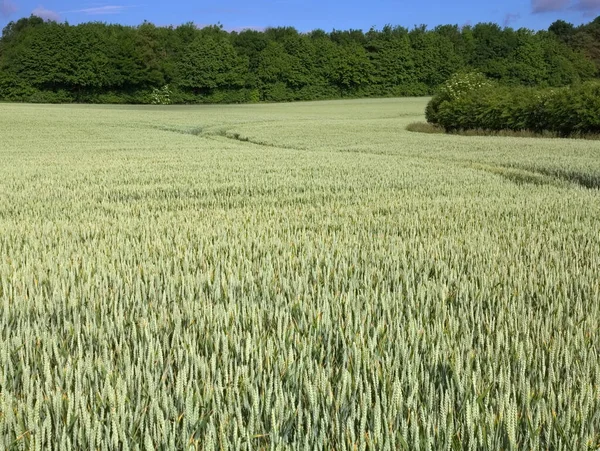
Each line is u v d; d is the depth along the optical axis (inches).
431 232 323.0
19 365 124.2
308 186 572.1
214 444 93.4
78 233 315.6
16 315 165.6
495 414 103.6
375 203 456.8
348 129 1833.2
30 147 1187.3
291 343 136.7
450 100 1836.9
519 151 1024.2
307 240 278.7
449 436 95.5
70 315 164.6
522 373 118.8
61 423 101.2
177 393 110.3
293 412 103.7
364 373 118.4
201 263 229.8
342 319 159.8
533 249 264.5
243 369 119.2
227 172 696.4
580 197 489.1
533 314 173.3
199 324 151.8
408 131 1786.4
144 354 131.3
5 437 95.8
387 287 194.7
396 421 102.8
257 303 171.9
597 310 169.9
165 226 338.3
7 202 454.0
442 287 190.7
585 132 1517.0
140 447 97.0
